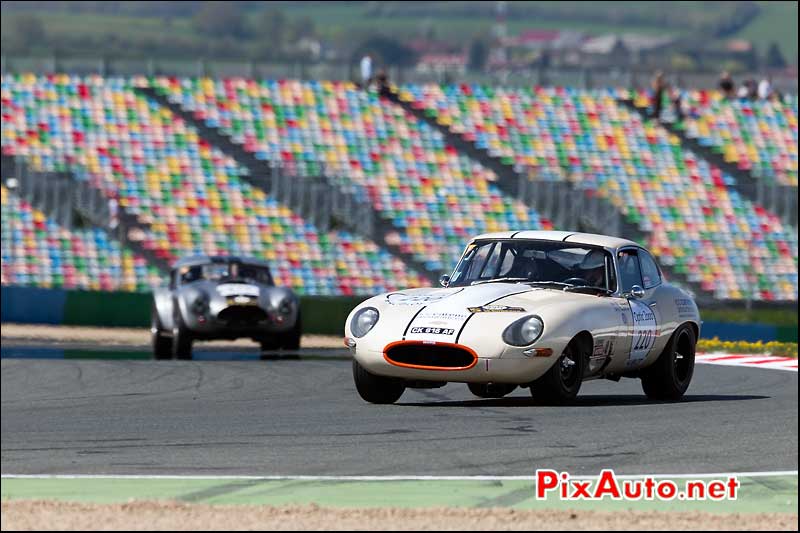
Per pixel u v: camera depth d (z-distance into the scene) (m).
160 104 145.75
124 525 19.48
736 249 137.75
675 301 43.66
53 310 101.25
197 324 70.12
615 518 20.47
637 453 30.05
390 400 41.22
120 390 50.22
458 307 38.97
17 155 134.25
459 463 28.42
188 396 46.91
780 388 49.50
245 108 147.75
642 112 159.50
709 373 57.88
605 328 39.56
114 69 149.12
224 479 25.73
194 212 129.00
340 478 25.83
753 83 167.25
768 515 20.98
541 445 31.23
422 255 128.75
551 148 150.62
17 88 144.12
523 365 37.75
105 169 134.00
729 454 30.00
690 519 20.45
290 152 142.00
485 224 135.00
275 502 23.09
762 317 122.12
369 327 39.50
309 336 98.88
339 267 124.50
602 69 163.62
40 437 34.06
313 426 35.31
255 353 78.44
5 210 122.25
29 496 23.75
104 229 122.31
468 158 146.12
